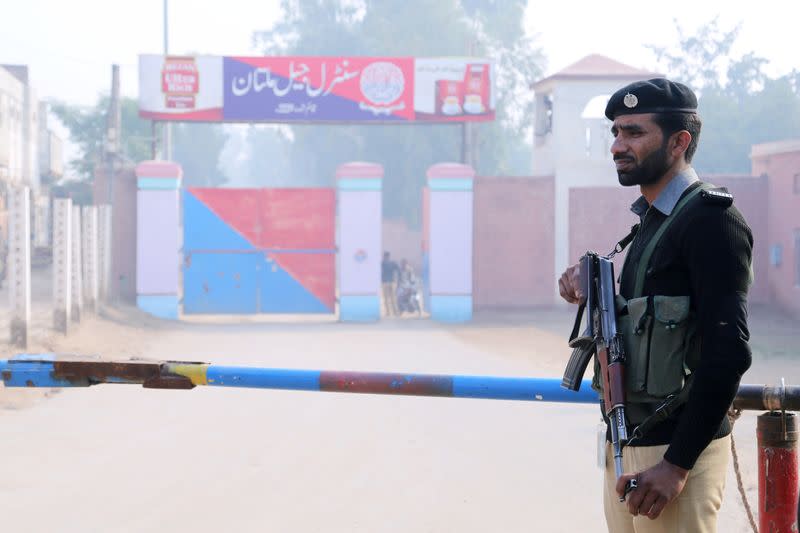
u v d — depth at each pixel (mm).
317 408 12281
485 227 32281
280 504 7457
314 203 30703
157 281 29703
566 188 32531
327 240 30812
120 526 6789
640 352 3135
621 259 32000
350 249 30141
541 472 8680
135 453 9336
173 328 26281
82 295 24688
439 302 30047
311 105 31156
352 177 30078
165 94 30984
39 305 28859
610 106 3326
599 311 3252
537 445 9977
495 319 30391
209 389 13773
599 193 32344
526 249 32375
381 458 9250
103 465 8773
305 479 8320
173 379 4168
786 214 29812
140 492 7777
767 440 3793
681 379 3086
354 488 8008
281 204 30672
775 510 3777
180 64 30984
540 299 32406
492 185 32344
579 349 3414
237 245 30672
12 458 9000
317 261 30797
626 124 3240
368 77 31297
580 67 33719
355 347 21328
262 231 30688
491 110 31578
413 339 23656
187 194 30547
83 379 4254
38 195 56719
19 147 51469
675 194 3201
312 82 31156
